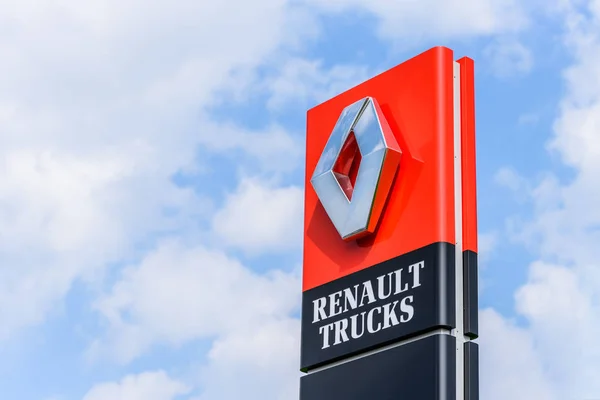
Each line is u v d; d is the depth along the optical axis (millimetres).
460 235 21656
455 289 21203
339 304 22750
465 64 22781
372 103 23172
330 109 24656
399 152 22438
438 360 20641
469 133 22328
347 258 22953
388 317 21703
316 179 23625
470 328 21016
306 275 23719
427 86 22578
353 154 23516
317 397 22453
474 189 22016
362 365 21859
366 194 22422
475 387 20688
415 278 21500
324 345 22688
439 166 21859
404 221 22062
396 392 21062
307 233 24078
